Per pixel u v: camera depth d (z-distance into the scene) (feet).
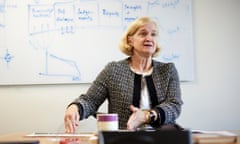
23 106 7.13
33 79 7.09
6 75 7.07
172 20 7.32
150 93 4.86
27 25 7.16
